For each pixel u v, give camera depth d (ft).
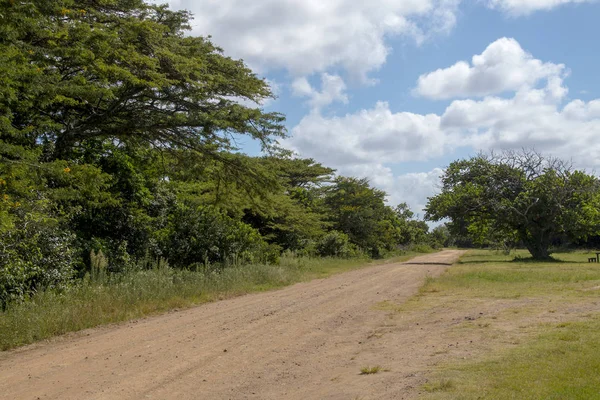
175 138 56.24
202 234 70.23
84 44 41.29
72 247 50.21
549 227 125.29
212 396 18.95
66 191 37.70
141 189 65.00
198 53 55.26
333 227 158.81
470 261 123.65
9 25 31.63
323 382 20.18
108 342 29.04
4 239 38.29
